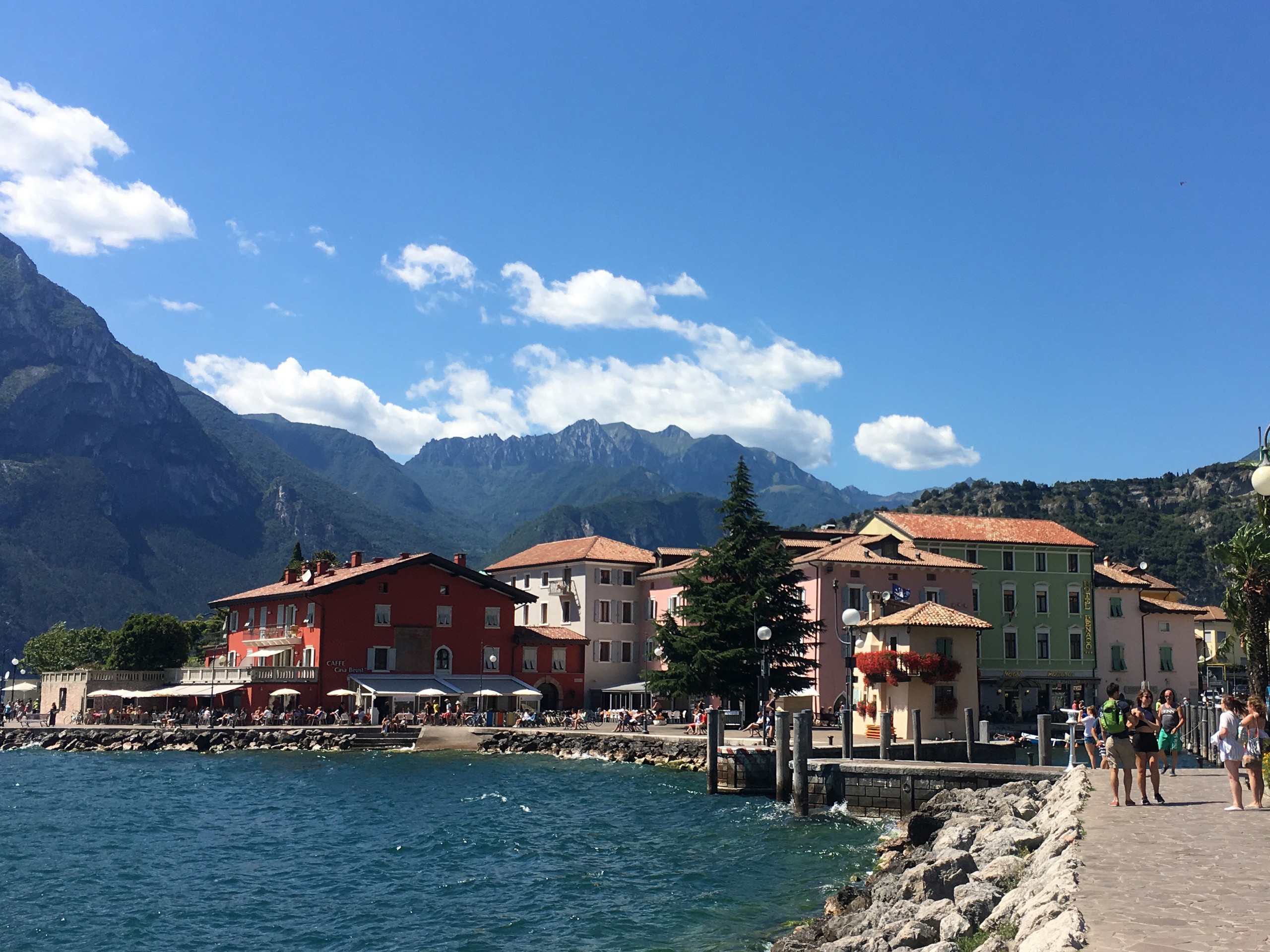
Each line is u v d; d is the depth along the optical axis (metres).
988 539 97.81
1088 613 99.44
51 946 26.08
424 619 94.06
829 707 85.38
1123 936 12.62
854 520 183.62
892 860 30.89
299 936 27.00
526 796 52.34
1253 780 23.19
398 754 74.88
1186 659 103.06
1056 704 97.62
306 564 112.44
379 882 33.22
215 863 36.25
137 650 118.38
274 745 79.06
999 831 26.72
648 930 26.97
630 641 107.56
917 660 54.94
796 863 34.97
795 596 77.19
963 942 18.03
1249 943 12.29
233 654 108.56
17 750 82.06
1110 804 24.61
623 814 46.22
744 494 77.94
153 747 79.62
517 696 95.62
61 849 38.91
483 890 31.92
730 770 51.72
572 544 113.44
